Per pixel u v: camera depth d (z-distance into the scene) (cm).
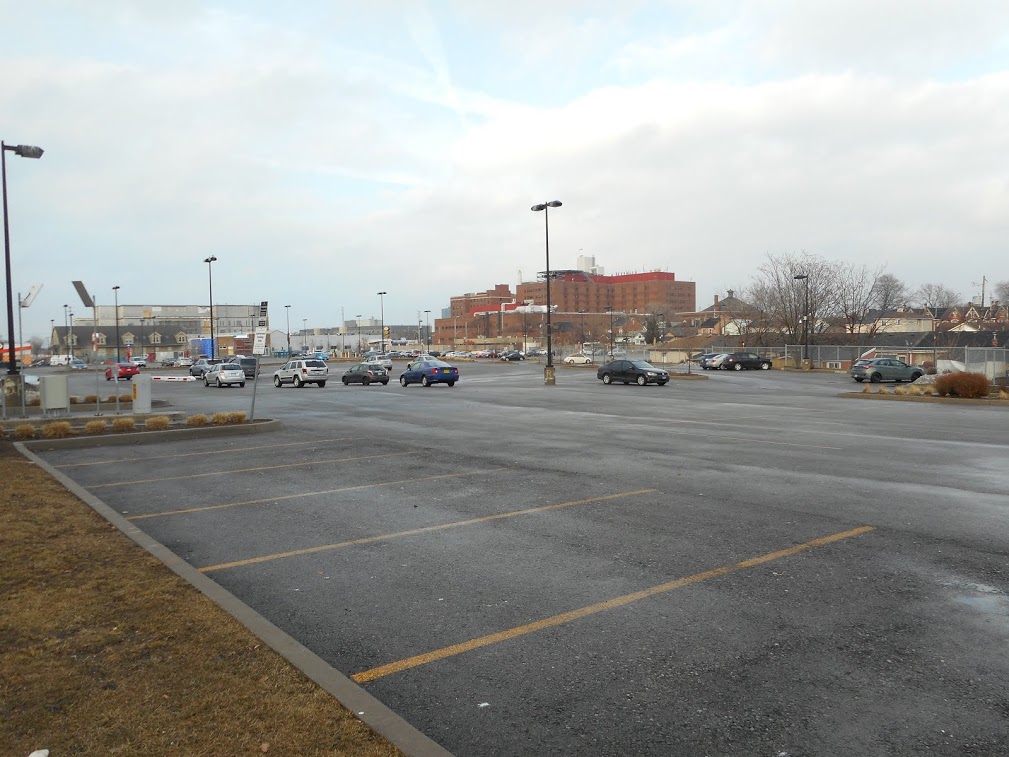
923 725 389
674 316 17325
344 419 2177
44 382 2153
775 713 403
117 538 752
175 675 427
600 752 367
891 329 10931
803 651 484
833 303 7356
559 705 416
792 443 1546
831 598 584
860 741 373
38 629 498
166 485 1119
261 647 471
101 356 11400
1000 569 655
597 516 876
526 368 6900
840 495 989
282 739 356
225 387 4347
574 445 1533
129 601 556
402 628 533
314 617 556
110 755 340
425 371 4019
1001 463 1260
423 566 684
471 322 18212
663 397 3098
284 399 3128
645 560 693
